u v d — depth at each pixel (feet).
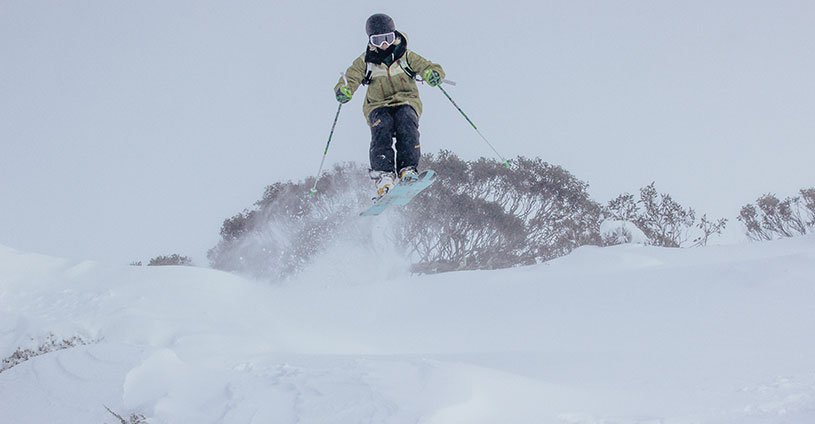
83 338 31.96
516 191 85.35
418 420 14.03
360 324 39.91
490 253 80.69
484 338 35.14
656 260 55.42
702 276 44.24
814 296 36.91
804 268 41.91
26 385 19.49
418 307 46.80
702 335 30.68
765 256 55.42
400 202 25.00
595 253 57.00
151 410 16.61
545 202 85.92
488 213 79.82
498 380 16.96
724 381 17.35
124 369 18.84
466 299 47.32
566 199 86.07
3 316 36.88
